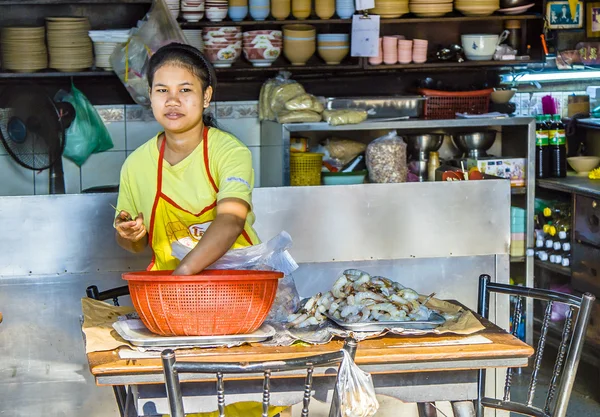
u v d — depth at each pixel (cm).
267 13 480
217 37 474
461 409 228
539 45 509
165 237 256
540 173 504
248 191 239
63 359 353
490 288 268
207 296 212
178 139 244
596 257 441
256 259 239
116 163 498
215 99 505
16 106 426
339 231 374
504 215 386
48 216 348
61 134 433
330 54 489
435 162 493
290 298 245
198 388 213
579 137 541
